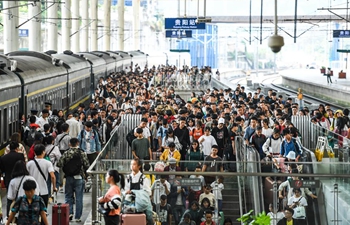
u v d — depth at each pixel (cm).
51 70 3969
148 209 1598
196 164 1683
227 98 4441
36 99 3409
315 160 2369
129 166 1670
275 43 1592
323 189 1666
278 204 1678
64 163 2005
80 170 2011
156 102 3716
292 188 1672
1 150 2633
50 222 2009
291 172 1692
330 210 1666
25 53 4238
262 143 2481
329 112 3366
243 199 1681
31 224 1573
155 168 1666
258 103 3822
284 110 3462
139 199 1587
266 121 2628
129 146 2795
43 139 2155
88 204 2298
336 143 2438
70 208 2030
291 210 1673
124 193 1611
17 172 1697
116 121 2948
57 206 1731
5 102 2711
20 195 1688
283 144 2361
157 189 1648
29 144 2330
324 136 2631
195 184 1656
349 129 3075
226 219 1677
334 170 1670
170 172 1648
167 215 1653
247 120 3059
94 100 4384
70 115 2736
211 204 1667
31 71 3409
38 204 1579
